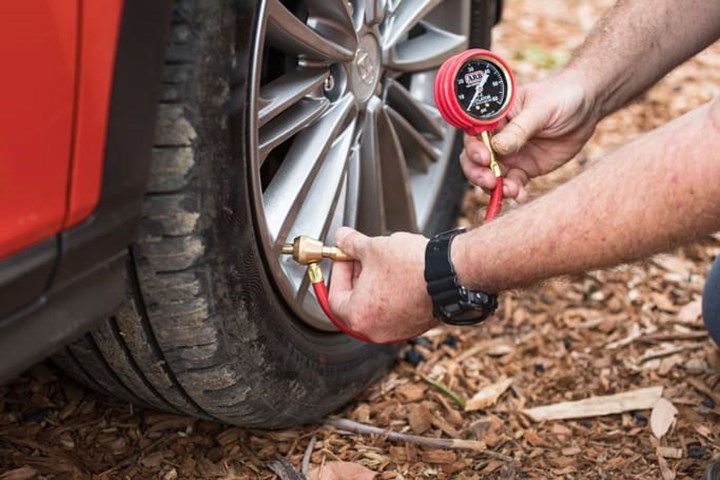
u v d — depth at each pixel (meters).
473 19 2.38
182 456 1.94
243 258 1.65
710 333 2.17
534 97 1.88
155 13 1.36
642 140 1.41
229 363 1.68
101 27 1.29
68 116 1.29
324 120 1.95
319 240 1.91
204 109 1.49
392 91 2.19
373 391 2.21
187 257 1.54
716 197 1.31
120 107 1.35
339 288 1.75
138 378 1.73
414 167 2.35
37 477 1.84
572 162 3.24
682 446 2.06
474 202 2.99
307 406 1.94
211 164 1.53
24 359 1.32
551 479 1.95
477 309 1.56
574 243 1.42
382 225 2.16
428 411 2.13
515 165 1.98
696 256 2.81
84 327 1.40
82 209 1.34
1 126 1.23
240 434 2.01
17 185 1.26
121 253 1.44
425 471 1.96
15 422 1.97
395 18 2.14
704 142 1.31
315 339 1.95
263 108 1.74
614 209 1.38
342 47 1.92
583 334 2.47
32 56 1.24
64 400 2.05
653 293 2.64
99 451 1.93
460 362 2.33
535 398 2.22
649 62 1.94
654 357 2.37
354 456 1.99
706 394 2.23
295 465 1.95
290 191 1.86
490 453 2.02
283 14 1.71
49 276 1.33
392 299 1.62
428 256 1.54
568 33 4.20
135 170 1.40
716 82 3.83
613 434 2.09
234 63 1.55
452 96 1.81
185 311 1.59
